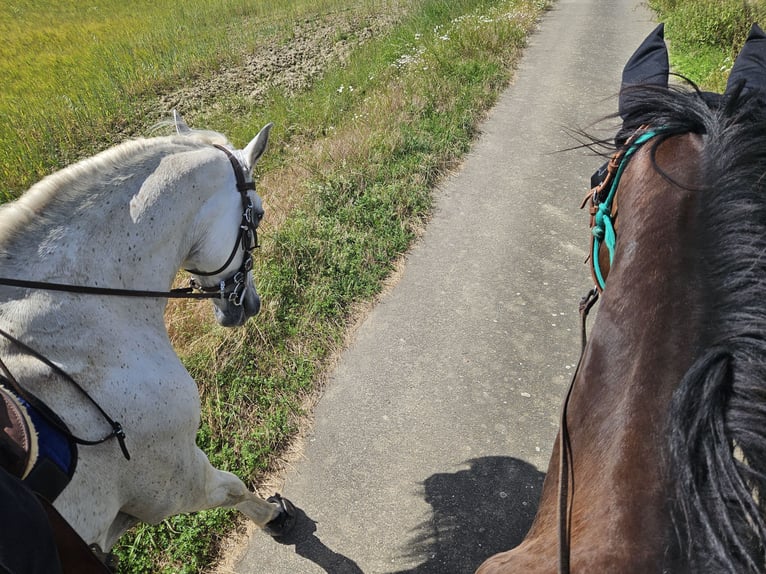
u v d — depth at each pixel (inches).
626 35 501.4
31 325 84.6
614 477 60.4
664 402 62.6
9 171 320.2
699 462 55.6
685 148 83.2
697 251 70.2
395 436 162.1
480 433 162.1
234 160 113.4
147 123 409.7
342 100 370.9
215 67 514.0
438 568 132.5
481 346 190.5
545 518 71.2
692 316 66.3
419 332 196.7
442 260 230.8
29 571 69.7
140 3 802.8
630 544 55.6
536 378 178.7
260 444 156.7
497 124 341.4
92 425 86.6
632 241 77.8
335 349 190.1
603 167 117.2
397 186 261.3
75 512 85.6
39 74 497.4
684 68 384.5
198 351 174.6
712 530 52.2
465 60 411.8
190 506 110.2
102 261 92.6
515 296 211.6
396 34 487.8
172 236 101.5
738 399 57.7
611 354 71.6
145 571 130.0
